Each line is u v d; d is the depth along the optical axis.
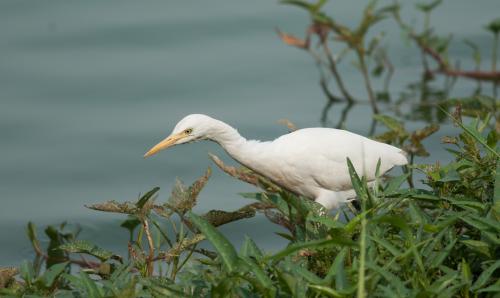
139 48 17.48
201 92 16.16
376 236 7.00
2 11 18.41
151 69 16.83
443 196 7.83
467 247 7.23
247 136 14.56
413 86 16.78
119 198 13.12
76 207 13.02
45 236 12.31
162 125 15.03
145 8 18.91
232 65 17.02
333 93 16.39
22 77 16.41
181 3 19.17
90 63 16.94
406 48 18.19
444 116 15.46
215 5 19.14
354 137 10.88
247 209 8.45
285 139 10.84
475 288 6.52
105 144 14.59
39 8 18.59
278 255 6.14
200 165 14.16
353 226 6.81
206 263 7.71
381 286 6.23
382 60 17.81
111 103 15.76
